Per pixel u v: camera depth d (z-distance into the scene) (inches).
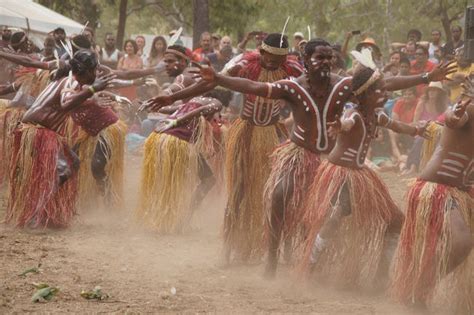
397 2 2623.0
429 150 838.5
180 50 842.2
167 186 832.3
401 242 579.8
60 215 834.2
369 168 631.8
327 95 644.7
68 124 912.9
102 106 872.3
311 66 635.5
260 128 705.6
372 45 1261.1
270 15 2861.7
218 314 551.5
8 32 1264.8
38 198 824.9
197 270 687.7
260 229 705.6
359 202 611.5
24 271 650.2
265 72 690.2
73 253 727.1
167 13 3100.4
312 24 2763.3
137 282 634.8
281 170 650.8
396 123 628.1
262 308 573.0
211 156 845.2
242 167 705.0
